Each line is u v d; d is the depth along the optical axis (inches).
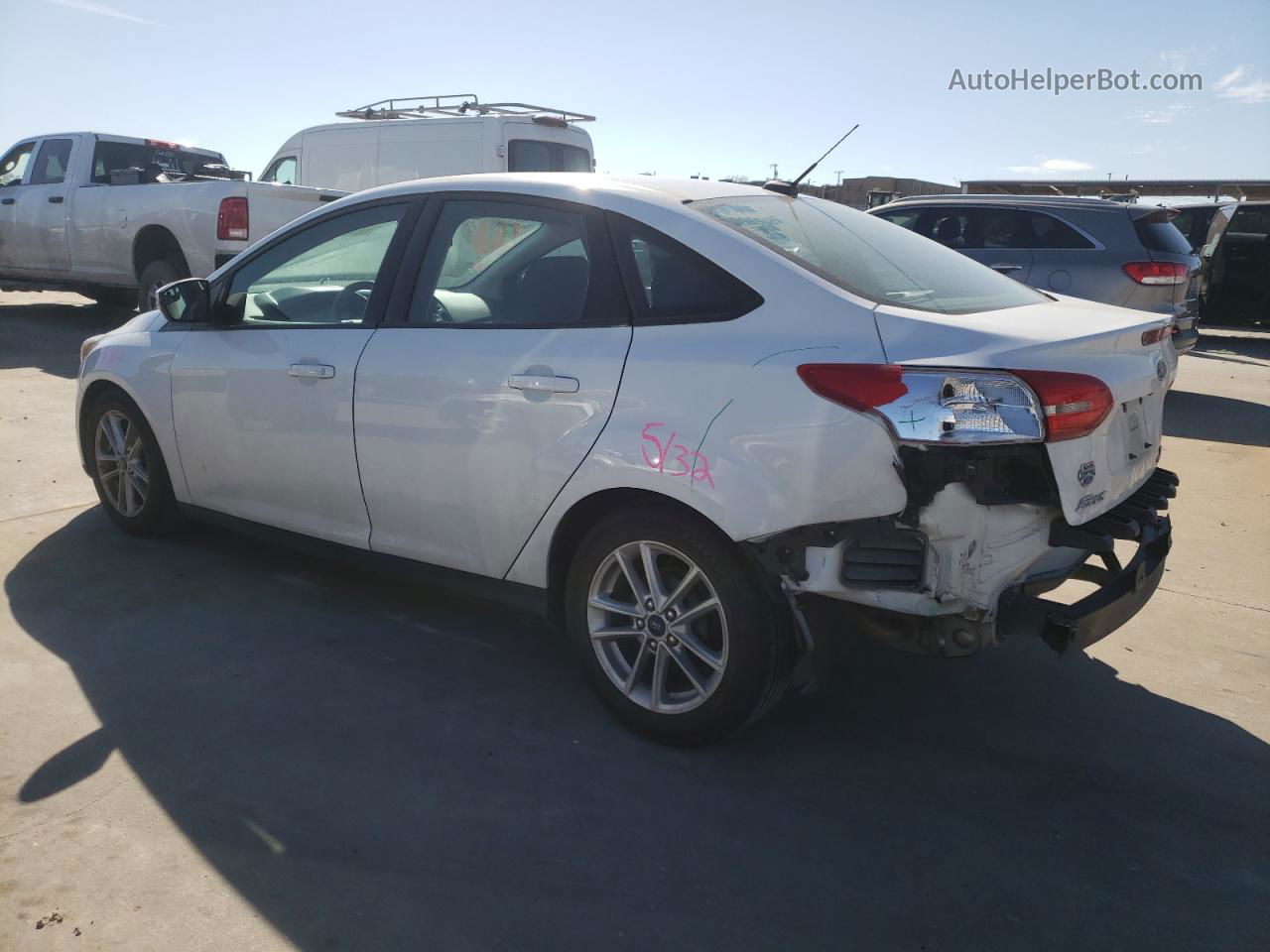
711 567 111.3
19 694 126.3
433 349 133.4
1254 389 422.3
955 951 88.7
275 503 156.4
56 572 166.4
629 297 120.3
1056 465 102.0
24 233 442.0
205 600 158.1
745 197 132.2
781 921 91.4
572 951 86.6
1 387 304.5
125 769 111.0
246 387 154.2
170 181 382.9
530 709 128.3
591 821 104.9
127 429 180.4
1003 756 122.1
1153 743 126.6
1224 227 549.0
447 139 431.2
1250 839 107.0
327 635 147.9
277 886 93.1
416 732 121.5
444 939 87.3
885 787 114.0
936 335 102.9
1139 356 118.3
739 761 118.1
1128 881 99.3
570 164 446.9
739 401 108.0
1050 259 351.6
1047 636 104.0
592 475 117.8
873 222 143.9
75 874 93.6
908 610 103.0
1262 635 162.6
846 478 102.0
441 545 136.5
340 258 149.8
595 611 123.4
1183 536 212.8
